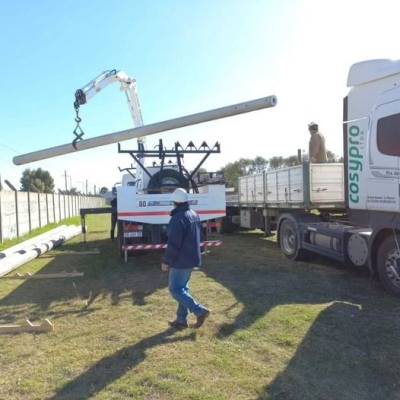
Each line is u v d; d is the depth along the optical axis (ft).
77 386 12.50
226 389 12.12
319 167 31.73
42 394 12.09
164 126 21.38
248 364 13.70
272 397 11.71
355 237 24.09
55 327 17.72
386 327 16.80
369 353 14.43
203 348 15.03
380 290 22.49
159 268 29.86
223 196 31.24
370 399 11.62
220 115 20.22
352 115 24.08
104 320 18.54
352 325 17.07
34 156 23.52
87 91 35.91
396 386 12.27
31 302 21.90
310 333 16.28
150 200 30.14
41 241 42.45
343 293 22.02
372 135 21.72
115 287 24.72
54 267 32.14
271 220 42.83
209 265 30.42
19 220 57.41
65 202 101.65
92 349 15.21
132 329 17.19
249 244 42.52
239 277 26.25
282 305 19.86
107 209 44.60
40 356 14.70
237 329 16.84
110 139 22.24
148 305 20.70
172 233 16.43
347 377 12.82
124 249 30.25
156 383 12.49
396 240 20.49
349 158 24.21
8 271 29.25
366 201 22.41
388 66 21.79
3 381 12.91
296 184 33.22
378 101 21.44
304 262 31.30
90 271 29.81
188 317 18.45
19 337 16.61
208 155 33.86
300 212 33.81
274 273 27.32
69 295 23.18
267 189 40.86
